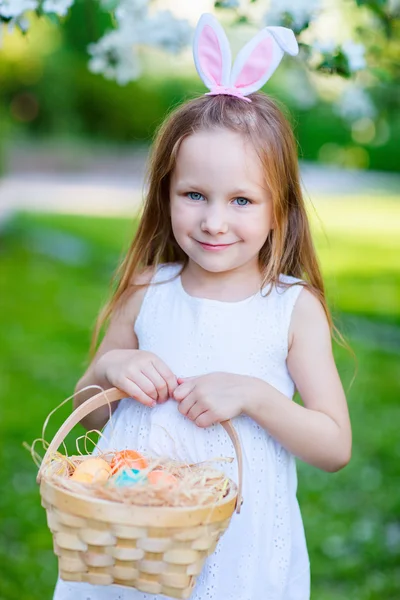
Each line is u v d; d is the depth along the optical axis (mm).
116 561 1608
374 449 5020
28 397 5918
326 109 20531
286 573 2076
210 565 2006
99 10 3533
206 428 2039
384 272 10227
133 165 22578
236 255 2031
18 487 4402
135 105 23453
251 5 2906
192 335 2133
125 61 3318
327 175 20750
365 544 3893
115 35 3227
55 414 5574
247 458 2039
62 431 1899
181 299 2191
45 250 11977
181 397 1976
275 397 1979
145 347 2203
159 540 1578
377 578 3604
